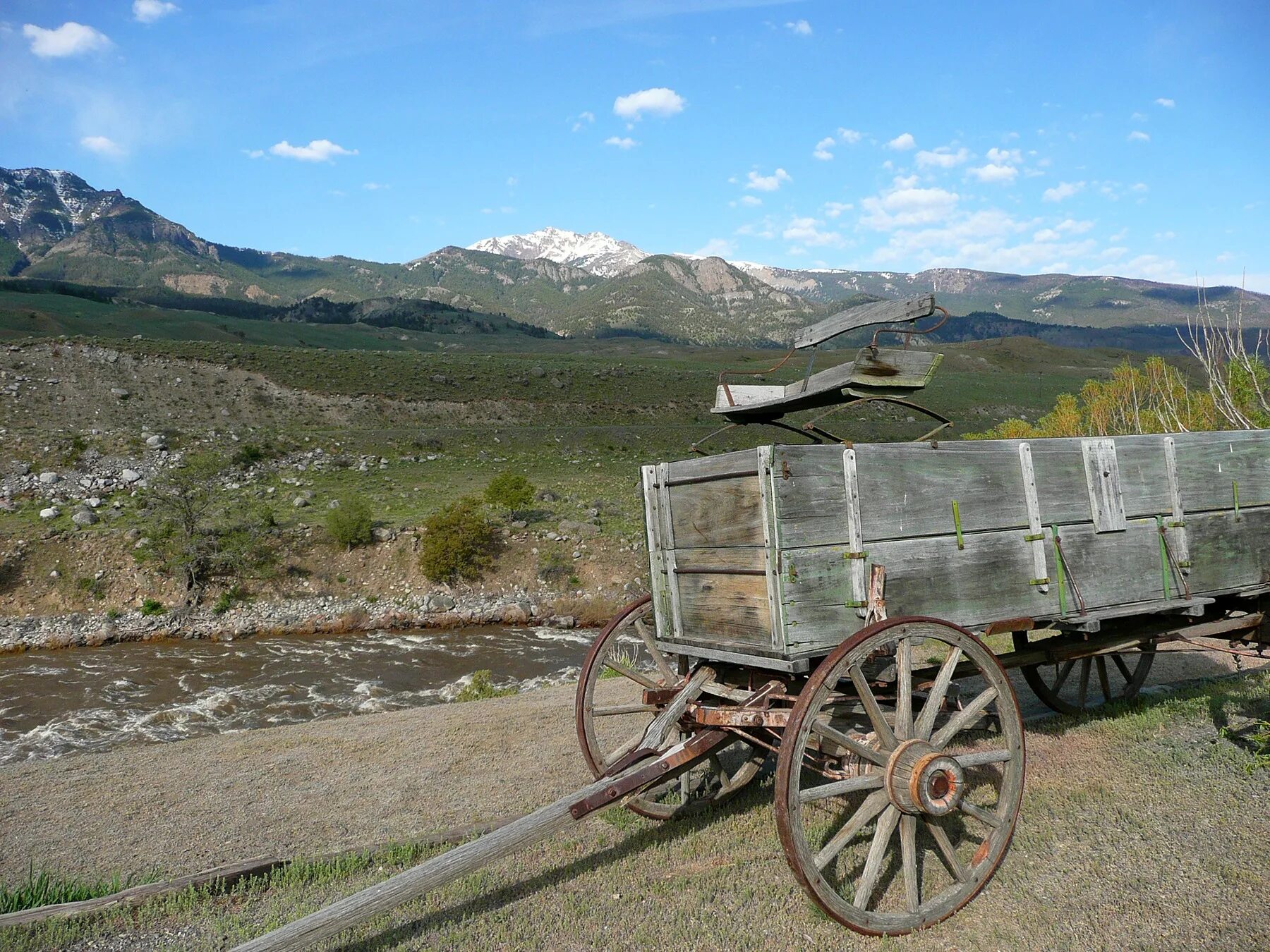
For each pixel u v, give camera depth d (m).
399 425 68.56
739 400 5.07
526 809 5.94
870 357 4.04
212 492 39.19
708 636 4.56
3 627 27.77
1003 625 4.59
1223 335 11.90
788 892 4.27
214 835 5.93
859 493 4.18
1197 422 16.09
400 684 22.83
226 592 31.20
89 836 6.09
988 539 4.62
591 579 34.28
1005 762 4.22
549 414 76.69
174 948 3.99
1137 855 4.50
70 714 19.73
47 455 45.44
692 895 4.32
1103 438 5.18
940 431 4.61
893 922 3.82
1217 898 4.02
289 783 7.29
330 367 79.25
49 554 31.64
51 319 147.88
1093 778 5.63
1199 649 9.33
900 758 3.82
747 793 5.82
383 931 4.10
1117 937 3.75
